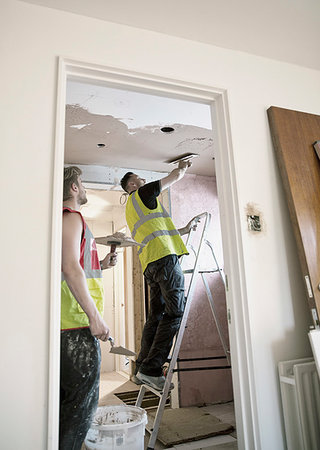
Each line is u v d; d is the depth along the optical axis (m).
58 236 1.35
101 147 2.98
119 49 1.65
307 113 2.00
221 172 1.80
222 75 1.86
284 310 1.69
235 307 1.63
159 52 1.73
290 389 1.57
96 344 1.44
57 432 1.21
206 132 2.77
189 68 1.79
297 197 1.76
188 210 3.53
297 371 1.52
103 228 5.70
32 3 1.52
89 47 1.59
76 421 1.33
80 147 2.97
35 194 1.35
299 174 1.81
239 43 1.88
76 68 1.57
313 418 1.50
